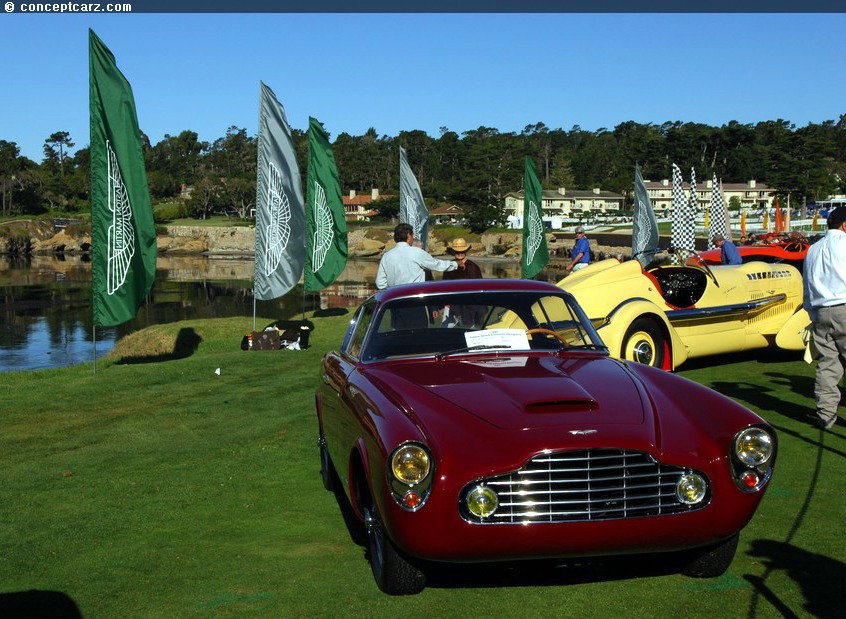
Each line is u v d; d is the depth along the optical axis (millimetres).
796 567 4023
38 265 76875
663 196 131875
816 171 107188
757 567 4039
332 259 18781
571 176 153125
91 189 11461
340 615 3641
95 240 11516
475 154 135750
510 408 3719
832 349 6539
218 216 165000
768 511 4824
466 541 3383
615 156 165125
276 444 7062
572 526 3389
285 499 5492
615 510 3432
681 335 9055
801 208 107750
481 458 3400
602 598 3754
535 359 4555
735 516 3572
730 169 141125
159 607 3797
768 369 9594
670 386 4125
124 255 11695
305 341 13859
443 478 3375
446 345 4707
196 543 4684
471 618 3578
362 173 175125
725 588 3812
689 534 3520
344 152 178875
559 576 4047
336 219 18719
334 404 4855
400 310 4883
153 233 11945
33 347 24656
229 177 186000
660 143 142000
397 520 3420
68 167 199000
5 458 6824
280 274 16422
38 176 164000
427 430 3557
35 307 37125
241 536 4781
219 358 12594
